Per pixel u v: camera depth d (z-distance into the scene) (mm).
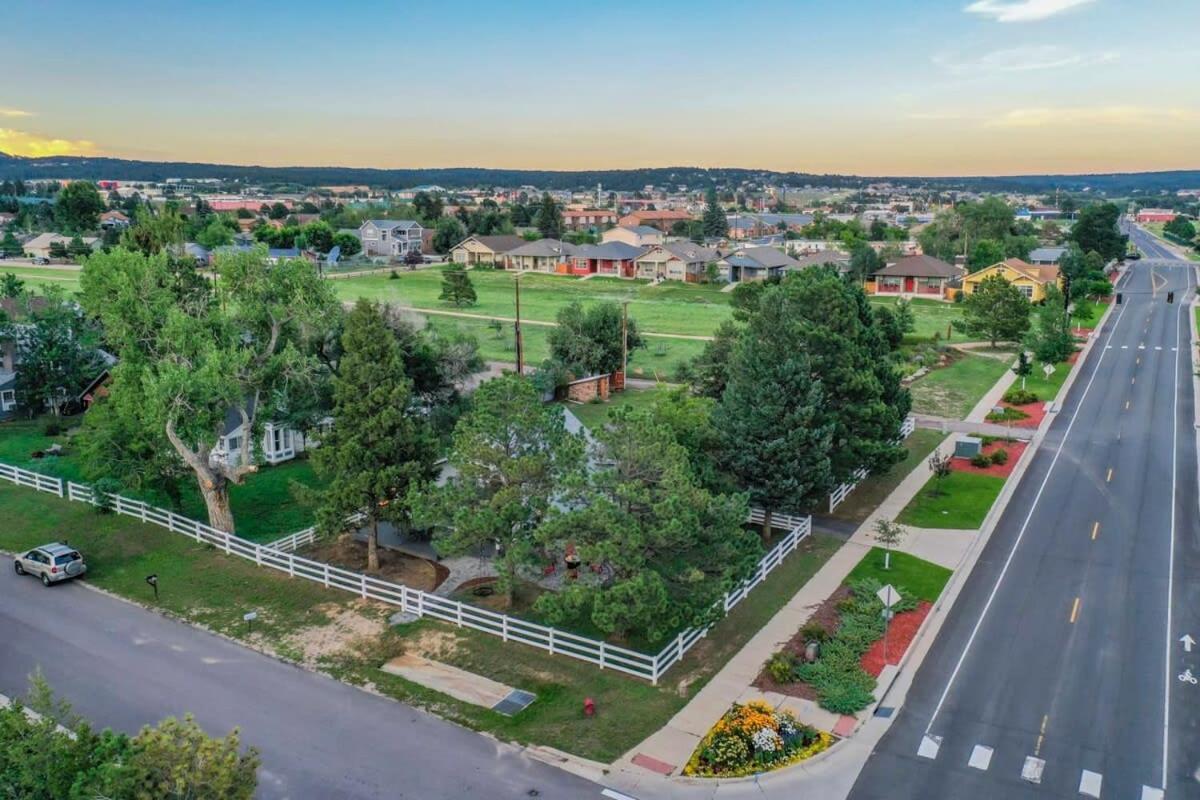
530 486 30672
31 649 28281
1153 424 57875
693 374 62906
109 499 39812
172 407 33750
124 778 14594
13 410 58562
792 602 32031
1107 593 32875
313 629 29891
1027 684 26500
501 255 152875
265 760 22531
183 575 34094
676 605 26703
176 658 27938
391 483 33219
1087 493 44469
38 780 14859
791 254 161375
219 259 35625
